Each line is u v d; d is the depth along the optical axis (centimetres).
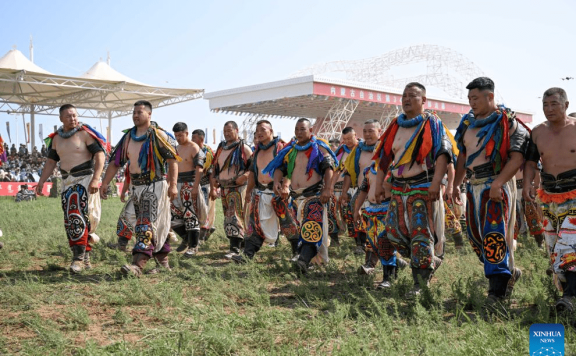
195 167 844
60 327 426
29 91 3556
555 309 441
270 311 450
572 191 461
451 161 528
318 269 687
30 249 854
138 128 666
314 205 685
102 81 3222
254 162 758
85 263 684
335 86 3850
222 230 1123
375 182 612
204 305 490
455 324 421
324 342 384
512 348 360
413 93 536
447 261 749
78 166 670
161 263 673
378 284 611
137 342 388
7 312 473
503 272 484
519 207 859
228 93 4191
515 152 479
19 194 2352
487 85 498
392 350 357
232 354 365
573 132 466
